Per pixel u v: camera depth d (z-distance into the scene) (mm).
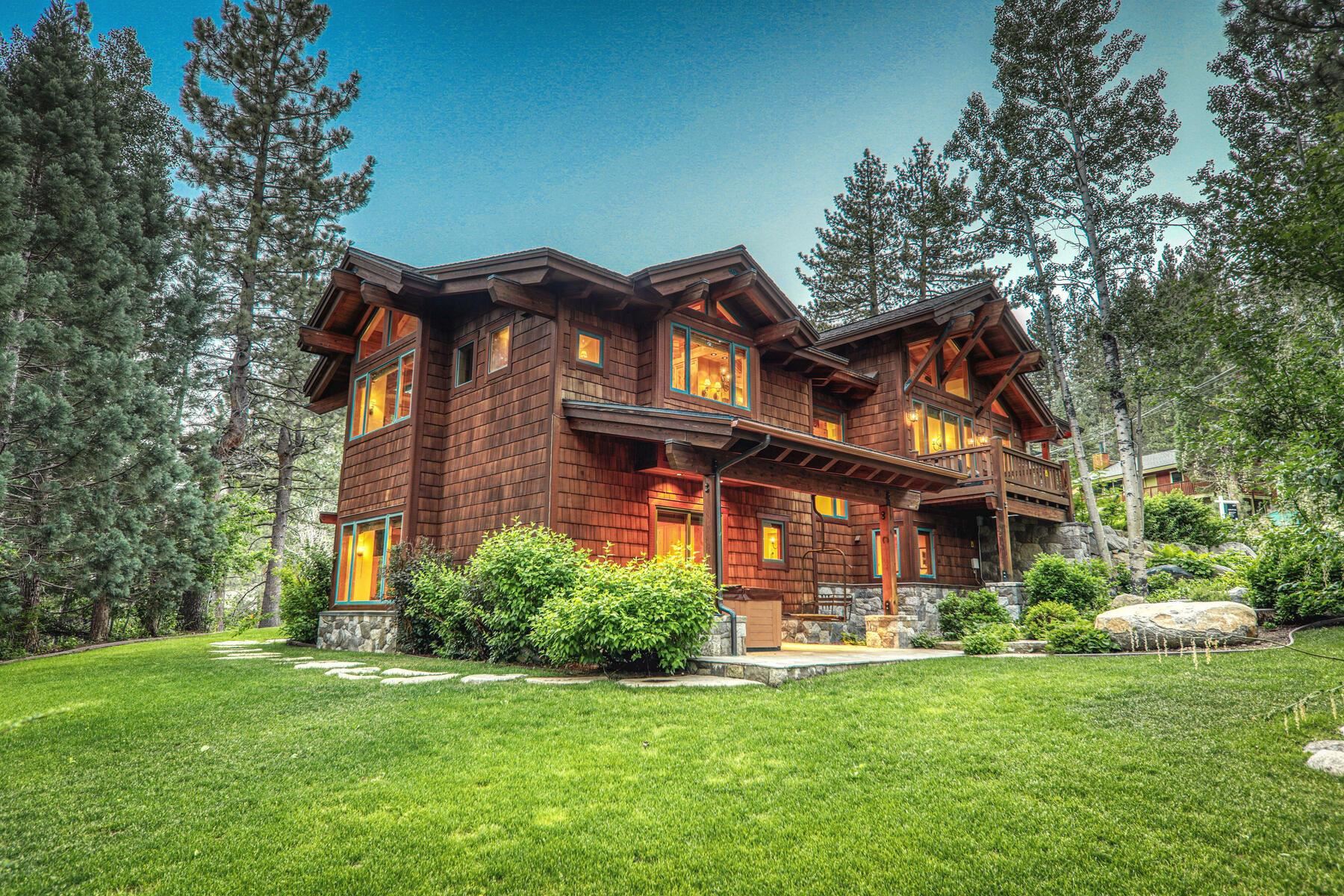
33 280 15328
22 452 15414
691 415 10047
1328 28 9922
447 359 13875
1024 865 3514
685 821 4168
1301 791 4141
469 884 3498
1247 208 5281
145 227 20031
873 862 3617
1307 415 4996
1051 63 18250
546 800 4512
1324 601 5711
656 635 8336
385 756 5430
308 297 24625
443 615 11438
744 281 13188
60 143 17438
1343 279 4859
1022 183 18516
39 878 3621
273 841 4004
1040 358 18828
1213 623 9227
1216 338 5500
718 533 10180
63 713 7352
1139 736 5270
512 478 11875
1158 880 3312
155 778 5102
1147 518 23891
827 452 11070
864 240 31188
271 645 15391
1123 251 17391
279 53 24047
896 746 5359
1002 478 15148
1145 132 17281
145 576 17953
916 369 16953
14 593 15305
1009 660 9102
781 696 7133
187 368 22203
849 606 15789
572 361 11789
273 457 28922
